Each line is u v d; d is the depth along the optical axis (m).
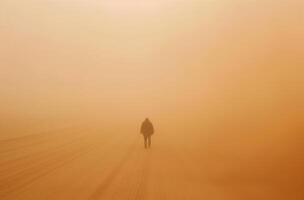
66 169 17.84
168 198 14.16
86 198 13.04
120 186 15.28
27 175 15.76
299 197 16.11
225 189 16.53
